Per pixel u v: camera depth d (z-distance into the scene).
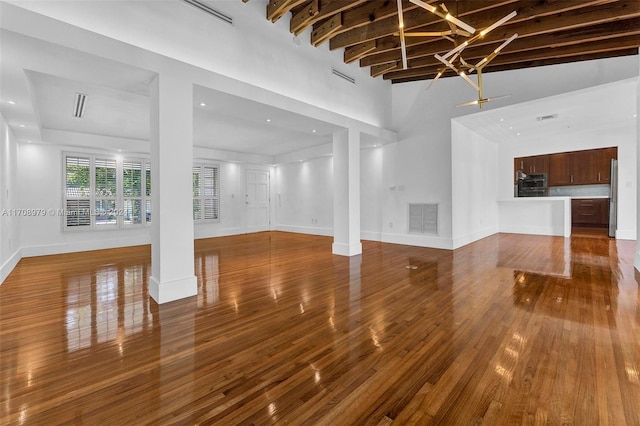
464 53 4.44
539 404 1.41
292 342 2.08
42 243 5.44
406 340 2.08
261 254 5.42
